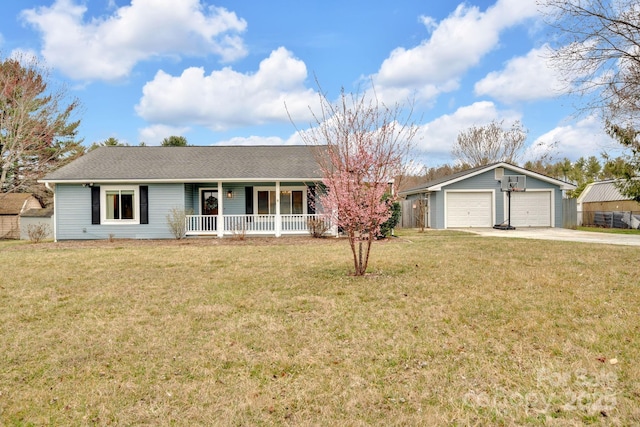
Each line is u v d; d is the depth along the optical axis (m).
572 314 5.20
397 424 2.92
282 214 17.59
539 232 18.58
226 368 3.96
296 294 6.70
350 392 3.42
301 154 19.08
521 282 7.04
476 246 12.38
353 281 7.57
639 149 11.51
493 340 4.44
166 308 6.05
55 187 16.80
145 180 16.27
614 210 25.48
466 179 21.62
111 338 4.82
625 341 4.25
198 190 17.94
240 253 11.83
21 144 24.50
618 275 7.38
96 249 13.34
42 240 18.64
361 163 7.87
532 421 2.89
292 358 4.15
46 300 6.60
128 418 3.09
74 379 3.78
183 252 12.20
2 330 5.16
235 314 5.68
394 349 4.30
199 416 3.10
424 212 22.80
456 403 3.19
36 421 3.07
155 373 3.88
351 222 8.06
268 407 3.22
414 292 6.60
